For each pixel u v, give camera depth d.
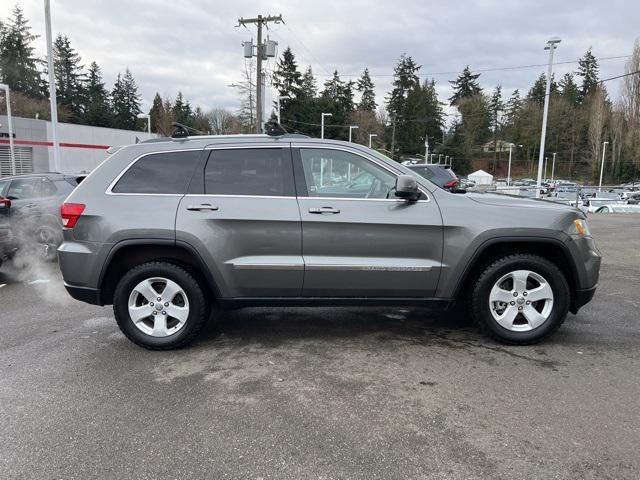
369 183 4.27
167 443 2.84
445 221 4.12
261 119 28.61
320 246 4.12
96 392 3.51
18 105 60.16
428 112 87.69
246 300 4.23
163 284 4.35
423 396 3.39
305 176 4.23
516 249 4.34
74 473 2.57
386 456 2.70
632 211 23.91
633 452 2.71
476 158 97.88
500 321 4.27
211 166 4.25
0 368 3.96
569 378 3.65
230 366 3.96
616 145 71.81
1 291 6.71
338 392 3.47
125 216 4.12
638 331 4.71
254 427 3.01
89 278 4.16
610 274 7.37
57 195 9.23
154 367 3.96
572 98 96.69
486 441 2.83
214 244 4.09
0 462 2.67
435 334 4.69
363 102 93.94
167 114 78.81
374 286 4.19
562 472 2.54
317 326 4.97
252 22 27.72
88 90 85.31
